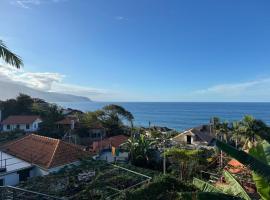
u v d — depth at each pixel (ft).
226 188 41.09
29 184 70.38
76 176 75.10
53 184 69.62
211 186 41.98
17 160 91.66
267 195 32.27
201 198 31.96
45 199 53.98
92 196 61.77
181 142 199.62
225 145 29.91
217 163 120.57
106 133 230.07
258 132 159.33
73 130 206.90
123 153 141.90
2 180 77.77
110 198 57.62
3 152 103.24
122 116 263.08
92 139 207.92
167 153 115.85
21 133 193.16
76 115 268.21
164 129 314.14
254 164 27.99
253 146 36.73
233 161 100.63
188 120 615.16
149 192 53.72
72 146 98.84
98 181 68.80
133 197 53.01
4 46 36.81
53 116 241.35
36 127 220.43
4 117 242.99
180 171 110.01
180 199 44.65
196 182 43.98
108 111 254.88
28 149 101.09
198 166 111.14
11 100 260.01
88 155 96.78
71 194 65.21
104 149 147.95
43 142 102.68
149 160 135.54
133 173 75.25
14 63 37.60
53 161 85.92
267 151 35.27
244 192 38.06
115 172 76.23
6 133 188.65
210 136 209.97
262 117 648.79
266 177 27.09
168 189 55.88
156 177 63.67
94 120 241.76
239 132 171.32
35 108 252.42
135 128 247.50
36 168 86.17
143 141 139.95
